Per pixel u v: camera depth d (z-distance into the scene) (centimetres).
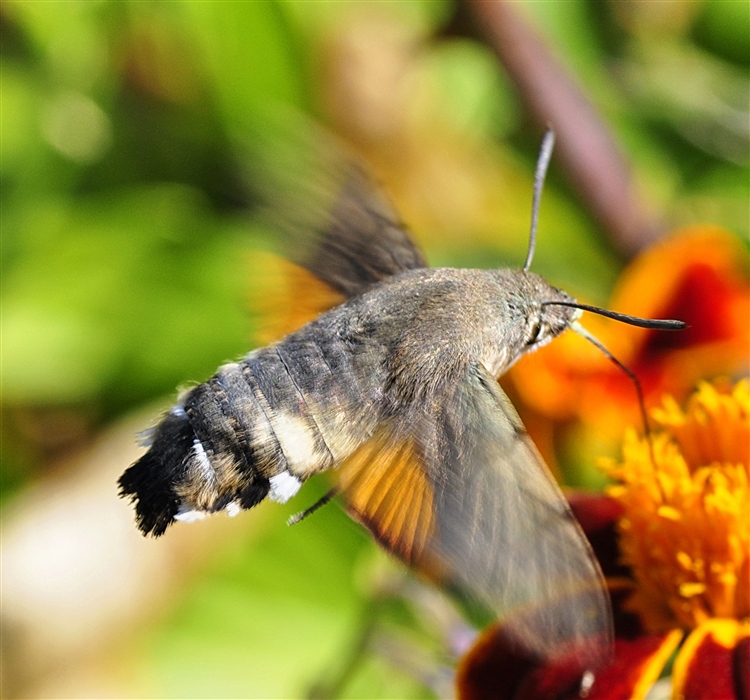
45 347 32
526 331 23
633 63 32
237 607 29
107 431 31
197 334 32
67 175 35
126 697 29
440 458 22
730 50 33
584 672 24
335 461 23
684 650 24
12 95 35
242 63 34
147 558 29
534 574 22
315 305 24
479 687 24
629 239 29
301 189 24
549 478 22
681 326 23
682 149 33
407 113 33
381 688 27
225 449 23
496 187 33
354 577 29
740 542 24
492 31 29
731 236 27
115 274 32
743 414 24
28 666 29
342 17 33
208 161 34
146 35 34
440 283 23
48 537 29
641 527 24
